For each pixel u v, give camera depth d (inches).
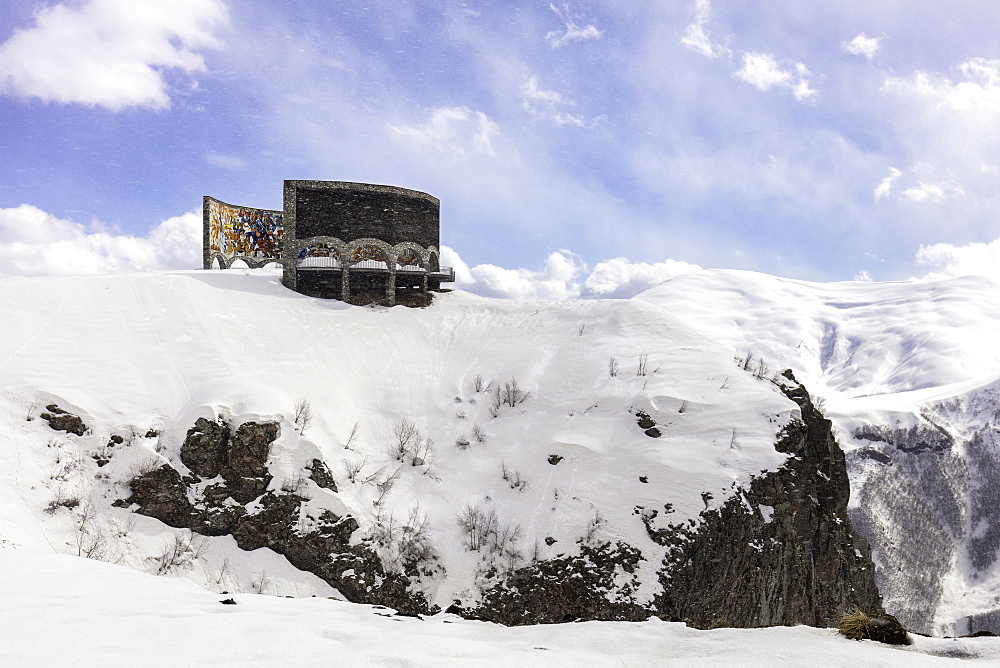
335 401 2001.7
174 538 1501.0
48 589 402.3
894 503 6476.4
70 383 1670.8
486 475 1814.7
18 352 1699.1
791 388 2073.1
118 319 1980.8
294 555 1557.6
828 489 1840.6
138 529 1477.6
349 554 1557.6
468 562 1587.1
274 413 1728.6
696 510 1611.7
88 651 274.2
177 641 298.7
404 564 1577.3
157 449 1620.3
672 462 1711.4
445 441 1950.1
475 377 2226.9
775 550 1611.7
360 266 2588.6
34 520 1334.9
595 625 390.9
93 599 377.7
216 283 2373.3
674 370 2062.0
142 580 487.5
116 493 1512.1
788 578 1624.0
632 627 384.5
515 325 2551.7
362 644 313.4
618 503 1643.7
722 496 1628.9
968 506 6638.8
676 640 342.6
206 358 1951.3
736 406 1876.2
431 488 1777.8
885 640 322.3
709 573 1540.4
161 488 1549.0
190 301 2177.7
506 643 335.9
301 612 404.8
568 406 2011.6
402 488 1764.3
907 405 7839.6
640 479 1691.7
